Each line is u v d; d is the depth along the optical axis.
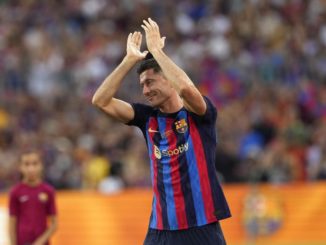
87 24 60.31
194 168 16.72
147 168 43.22
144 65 16.91
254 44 57.28
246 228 38.19
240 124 47.94
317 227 38.47
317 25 59.31
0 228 35.31
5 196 35.69
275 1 60.50
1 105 52.19
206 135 16.89
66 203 37.53
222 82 53.47
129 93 50.09
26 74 54.53
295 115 49.78
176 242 16.72
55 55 56.47
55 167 43.50
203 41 58.03
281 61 54.91
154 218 17.05
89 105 51.53
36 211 26.00
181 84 16.22
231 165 41.44
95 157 44.75
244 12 59.81
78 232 37.34
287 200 38.59
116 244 37.41
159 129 17.03
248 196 38.41
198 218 16.64
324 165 43.44
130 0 61.19
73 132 48.72
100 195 37.72
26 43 57.91
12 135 49.50
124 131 47.22
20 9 60.97
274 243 38.31
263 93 51.38
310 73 54.66
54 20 60.19
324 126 47.44
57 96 52.81
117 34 59.38
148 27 16.84
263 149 45.41
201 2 60.97
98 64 55.69
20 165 26.22
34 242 25.92
